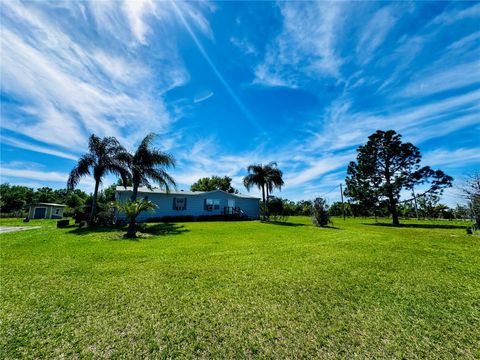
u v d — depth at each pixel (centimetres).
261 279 438
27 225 1736
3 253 668
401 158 2427
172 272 483
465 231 1493
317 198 1788
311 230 1391
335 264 556
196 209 2264
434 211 3403
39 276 450
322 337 243
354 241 948
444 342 234
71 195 3906
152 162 1554
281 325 268
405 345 229
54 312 297
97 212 1609
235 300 339
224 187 4250
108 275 459
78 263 554
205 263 562
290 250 736
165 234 1130
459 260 602
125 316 288
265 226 1588
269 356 212
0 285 398
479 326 266
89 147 1517
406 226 2028
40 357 208
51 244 823
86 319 279
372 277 453
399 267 530
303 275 465
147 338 239
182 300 338
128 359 206
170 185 1686
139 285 402
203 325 267
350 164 2720
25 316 285
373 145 2561
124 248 755
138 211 1073
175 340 236
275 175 2123
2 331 250
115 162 1518
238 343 232
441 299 346
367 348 224
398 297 354
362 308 315
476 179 1400
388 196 2405
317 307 317
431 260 600
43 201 4484
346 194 2811
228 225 1630
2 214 3344
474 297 354
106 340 235
